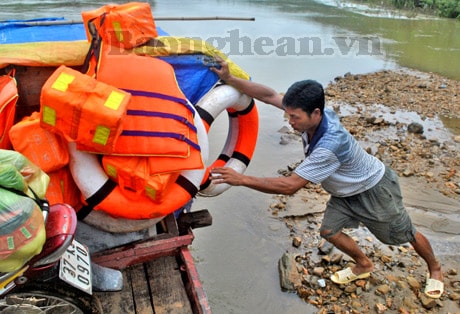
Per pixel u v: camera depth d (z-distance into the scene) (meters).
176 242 2.88
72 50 2.75
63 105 2.22
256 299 3.84
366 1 20.92
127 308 2.57
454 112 8.04
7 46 2.69
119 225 2.77
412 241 3.57
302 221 4.91
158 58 3.05
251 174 5.88
